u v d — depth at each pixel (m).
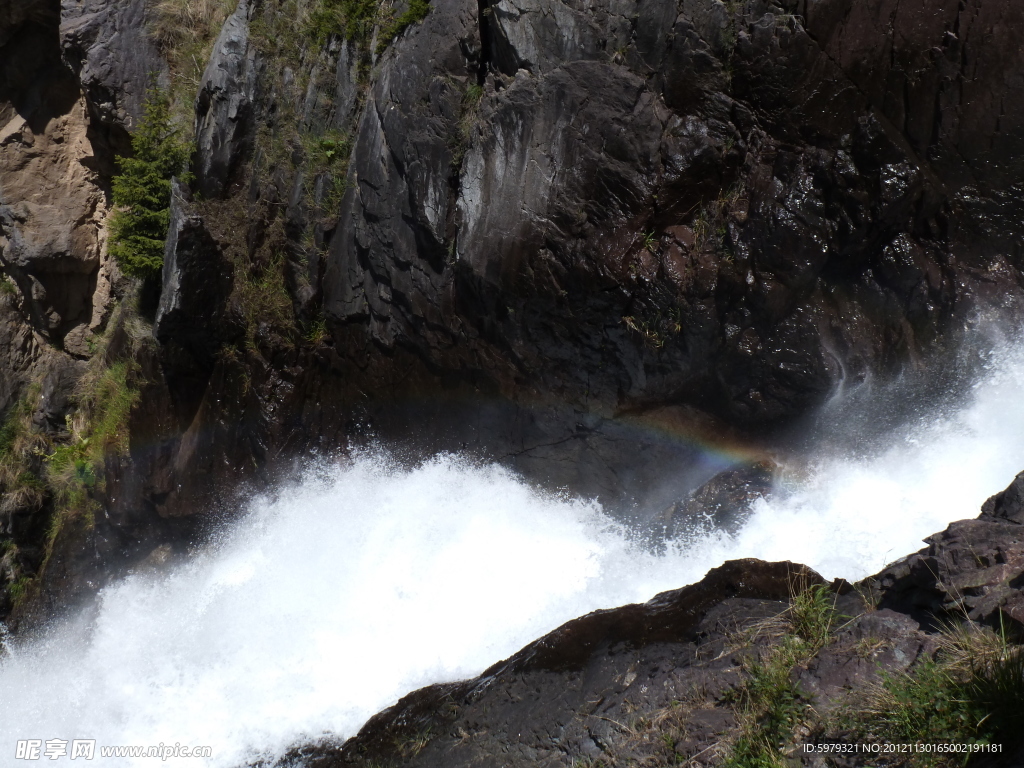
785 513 6.89
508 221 7.41
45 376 14.20
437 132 7.95
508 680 5.15
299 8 9.84
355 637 7.82
